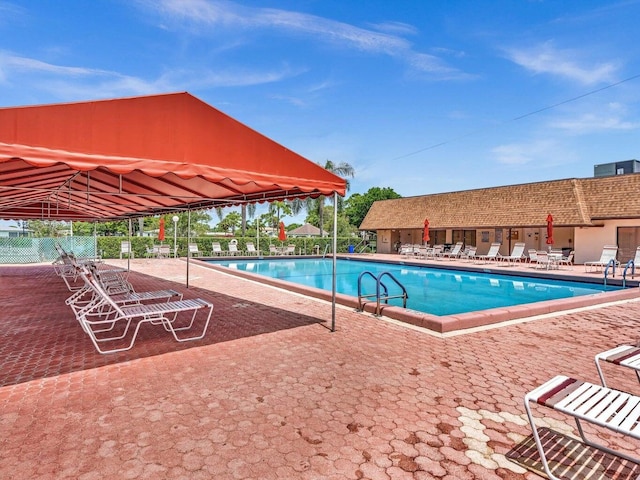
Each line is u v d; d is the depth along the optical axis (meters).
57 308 8.91
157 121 4.61
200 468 2.91
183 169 4.75
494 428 3.54
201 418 3.67
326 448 3.20
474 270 19.95
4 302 9.64
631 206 20.16
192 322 7.23
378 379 4.65
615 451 3.12
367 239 39.88
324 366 5.08
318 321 7.64
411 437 3.38
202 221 55.34
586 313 8.57
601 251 21.52
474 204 28.72
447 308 11.84
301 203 41.69
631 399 2.91
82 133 4.08
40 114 3.83
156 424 3.55
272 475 2.84
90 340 6.25
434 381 4.59
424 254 27.42
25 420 3.61
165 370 4.92
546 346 6.02
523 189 26.17
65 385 4.43
